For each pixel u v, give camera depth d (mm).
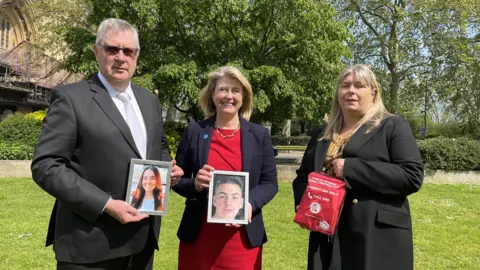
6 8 33625
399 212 2545
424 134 29672
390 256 2465
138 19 13672
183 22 14398
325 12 14156
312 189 2590
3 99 28719
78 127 2330
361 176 2514
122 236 2414
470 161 12523
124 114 2523
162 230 5961
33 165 2207
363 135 2676
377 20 26484
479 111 24266
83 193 2197
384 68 26500
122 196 2379
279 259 4883
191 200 3049
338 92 2822
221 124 3123
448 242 5812
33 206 7363
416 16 23125
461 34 23312
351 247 2539
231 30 14648
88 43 13750
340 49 14211
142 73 14641
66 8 22766
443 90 23875
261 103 12828
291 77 14742
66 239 2348
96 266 2377
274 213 7273
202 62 14750
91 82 2490
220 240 2924
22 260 4586
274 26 14375
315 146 2988
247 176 2787
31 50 30344
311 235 2754
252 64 13875
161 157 2781
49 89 32062
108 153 2350
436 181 12586
